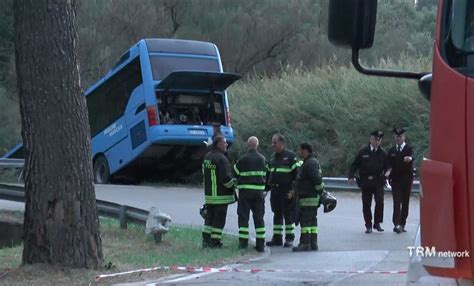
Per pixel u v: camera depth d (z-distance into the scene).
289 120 66.12
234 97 72.56
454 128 8.85
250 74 99.81
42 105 22.19
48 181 22.28
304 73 74.50
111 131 59.03
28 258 22.66
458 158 8.80
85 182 22.64
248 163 29.16
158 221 29.31
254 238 33.09
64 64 22.28
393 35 83.00
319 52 98.81
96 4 103.12
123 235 30.91
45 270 22.00
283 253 29.08
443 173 8.90
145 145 54.84
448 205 8.85
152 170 59.88
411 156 34.50
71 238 22.36
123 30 100.75
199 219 39.28
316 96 66.12
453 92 8.90
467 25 9.06
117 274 22.38
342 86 66.88
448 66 9.03
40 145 22.23
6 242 36.38
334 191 53.19
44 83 22.17
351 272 24.08
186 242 30.19
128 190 54.50
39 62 22.14
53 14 22.16
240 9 103.00
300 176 29.64
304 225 29.66
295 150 64.19
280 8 102.81
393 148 34.97
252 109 68.25
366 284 21.92
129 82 57.09
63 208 22.25
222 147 29.50
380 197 35.00
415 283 9.73
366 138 61.47
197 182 61.78
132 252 27.02
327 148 62.84
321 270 24.53
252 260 26.89
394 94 61.78
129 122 56.81
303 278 23.00
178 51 56.09
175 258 26.25
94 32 99.38
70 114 22.36
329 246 30.92
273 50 101.38
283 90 70.31
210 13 102.12
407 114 60.75
